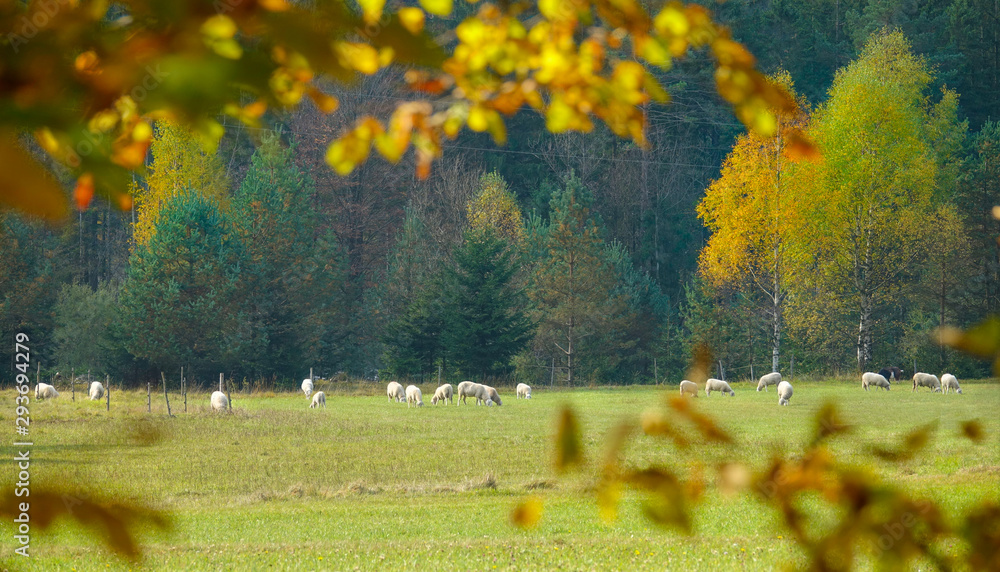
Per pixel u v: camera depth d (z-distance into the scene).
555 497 41.22
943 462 47.72
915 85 146.00
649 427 3.31
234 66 1.95
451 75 3.61
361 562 28.86
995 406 77.00
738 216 116.38
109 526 2.25
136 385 134.00
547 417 87.88
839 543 3.29
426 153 3.70
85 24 1.86
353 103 79.62
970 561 3.22
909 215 124.94
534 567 27.58
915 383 112.94
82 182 1.89
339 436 70.81
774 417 79.88
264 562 28.66
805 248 119.56
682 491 3.28
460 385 107.81
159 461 53.94
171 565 27.55
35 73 1.83
